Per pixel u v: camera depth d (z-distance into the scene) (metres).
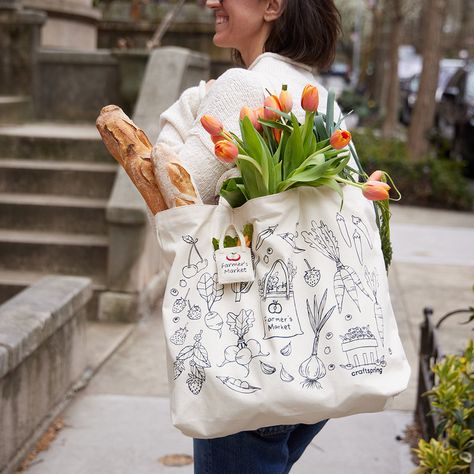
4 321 3.75
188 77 7.25
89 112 8.03
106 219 5.83
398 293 7.08
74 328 4.52
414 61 30.02
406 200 12.20
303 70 2.28
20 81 8.00
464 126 15.53
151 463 3.78
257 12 2.23
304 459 3.86
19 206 6.33
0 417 3.42
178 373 1.83
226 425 1.81
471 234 10.02
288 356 1.81
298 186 1.93
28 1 9.20
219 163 2.03
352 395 1.82
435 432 3.52
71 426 4.13
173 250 1.91
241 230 1.92
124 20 10.84
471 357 3.49
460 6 39.94
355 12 35.38
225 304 1.87
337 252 1.92
